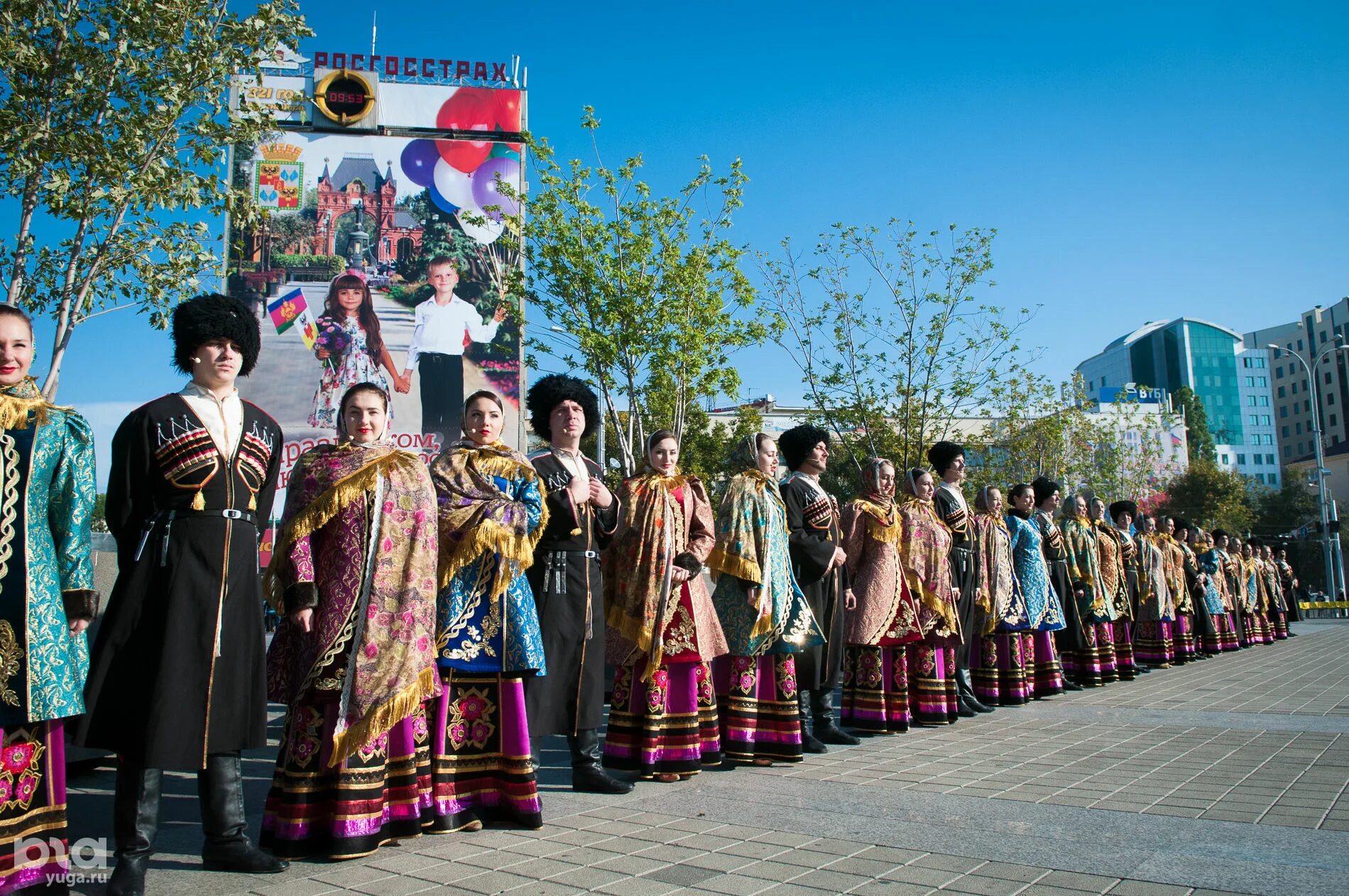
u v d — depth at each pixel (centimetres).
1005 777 542
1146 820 438
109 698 344
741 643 597
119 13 959
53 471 341
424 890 340
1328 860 372
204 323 376
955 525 834
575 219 1848
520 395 2894
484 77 3044
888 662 733
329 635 383
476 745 439
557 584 494
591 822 444
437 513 423
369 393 415
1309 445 10950
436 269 2911
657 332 1828
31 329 348
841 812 461
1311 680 1105
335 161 2920
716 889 339
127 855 337
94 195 939
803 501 670
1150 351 12775
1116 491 3381
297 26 1039
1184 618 1395
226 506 366
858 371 2033
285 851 380
